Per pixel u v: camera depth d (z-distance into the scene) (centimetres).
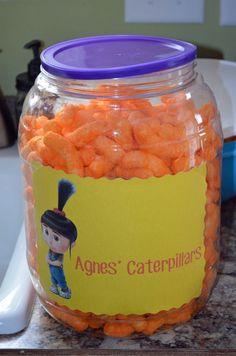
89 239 48
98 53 52
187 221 49
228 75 83
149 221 47
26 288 57
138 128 47
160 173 46
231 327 53
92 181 46
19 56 97
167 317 52
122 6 92
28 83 85
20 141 54
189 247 50
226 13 91
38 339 53
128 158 46
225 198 75
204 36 93
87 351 51
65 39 95
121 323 52
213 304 56
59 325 54
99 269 49
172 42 54
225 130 70
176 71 48
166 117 48
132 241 47
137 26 93
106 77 45
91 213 47
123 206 46
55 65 48
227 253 65
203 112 51
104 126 47
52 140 46
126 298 50
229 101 76
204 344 51
